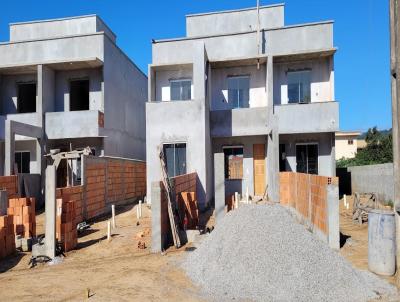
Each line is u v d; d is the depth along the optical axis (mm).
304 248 5605
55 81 17531
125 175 16031
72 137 16141
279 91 16141
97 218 12414
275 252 5559
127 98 20438
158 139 14539
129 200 16516
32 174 15148
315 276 5117
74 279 6070
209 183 15227
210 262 5941
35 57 17469
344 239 8289
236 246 5957
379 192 15531
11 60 17703
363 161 25875
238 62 15984
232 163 16500
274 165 13086
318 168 15711
